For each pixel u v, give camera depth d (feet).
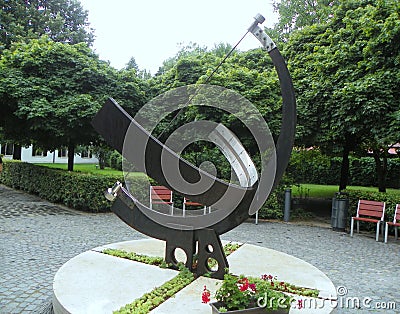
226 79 33.01
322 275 13.55
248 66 41.19
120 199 14.66
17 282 15.97
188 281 12.42
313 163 64.03
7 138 44.86
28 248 21.53
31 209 34.53
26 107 32.04
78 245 22.57
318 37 37.47
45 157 99.35
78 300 10.68
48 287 15.47
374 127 29.17
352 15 34.09
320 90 31.53
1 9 58.65
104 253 15.60
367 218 29.01
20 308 13.38
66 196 36.11
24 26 62.13
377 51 29.19
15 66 36.40
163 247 16.80
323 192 57.62
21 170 46.93
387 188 66.08
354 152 42.65
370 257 22.50
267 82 33.19
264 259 15.40
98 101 34.55
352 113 29.94
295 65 37.11
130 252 15.75
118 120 13.47
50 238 24.07
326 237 27.96
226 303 9.27
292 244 25.25
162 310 10.14
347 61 31.71
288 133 12.73
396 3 29.53
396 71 28.66
